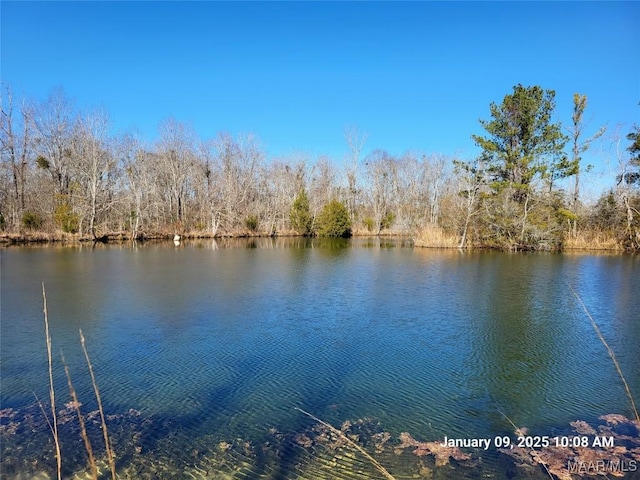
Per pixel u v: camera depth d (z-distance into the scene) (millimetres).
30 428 5375
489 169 31094
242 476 4430
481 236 30266
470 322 10219
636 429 5465
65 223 32969
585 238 29859
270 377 7004
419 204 55406
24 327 9562
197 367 7391
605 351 8320
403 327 9828
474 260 22859
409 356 8023
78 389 6508
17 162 37250
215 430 5355
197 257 23672
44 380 6816
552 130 29734
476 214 30156
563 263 21391
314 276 17000
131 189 41094
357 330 9570
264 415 5750
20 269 18062
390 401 6195
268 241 39094
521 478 4434
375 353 8148
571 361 7828
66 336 8992
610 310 11375
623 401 6270
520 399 6316
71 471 4523
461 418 5738
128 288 14094
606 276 17031
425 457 4812
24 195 37750
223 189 46844
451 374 7195
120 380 6840
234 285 14836
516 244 28875
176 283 15102
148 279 15867
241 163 51469
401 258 23953
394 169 60625
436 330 9625
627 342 8812
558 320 10453
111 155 39312
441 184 54000
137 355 7934
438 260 22922
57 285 14484
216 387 6609
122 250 27156
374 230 54031
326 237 47906
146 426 5441
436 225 33688
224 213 45844
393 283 15430
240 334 9227
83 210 33781
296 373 7180
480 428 5488
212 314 10820
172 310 11180
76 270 17969
